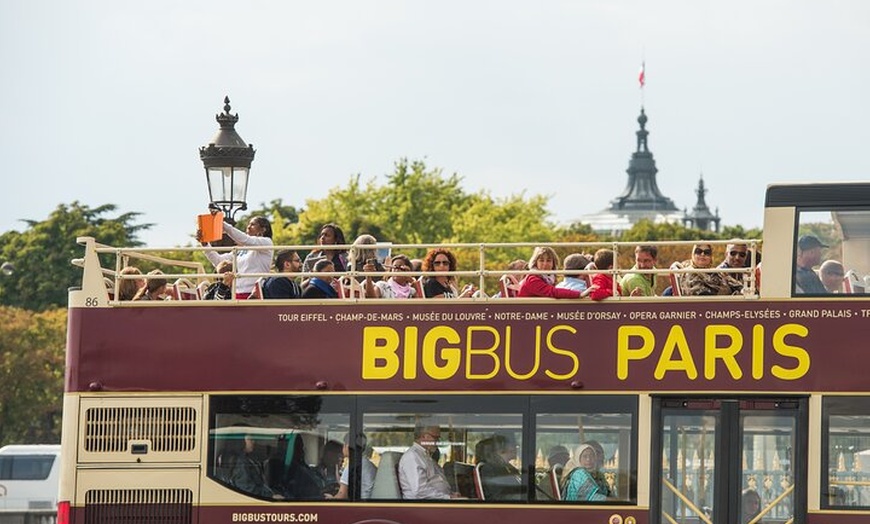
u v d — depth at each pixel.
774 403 25.30
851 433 25.06
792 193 25.39
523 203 107.56
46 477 57.81
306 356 26.42
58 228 107.94
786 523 25.16
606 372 25.67
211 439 26.56
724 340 25.41
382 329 26.27
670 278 27.17
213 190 31.50
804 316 25.22
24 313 95.44
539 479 25.73
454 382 26.02
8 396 92.06
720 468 25.33
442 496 25.97
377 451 26.19
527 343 25.89
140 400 26.72
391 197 101.31
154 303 26.77
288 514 26.33
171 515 26.61
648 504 25.44
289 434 26.41
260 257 28.36
